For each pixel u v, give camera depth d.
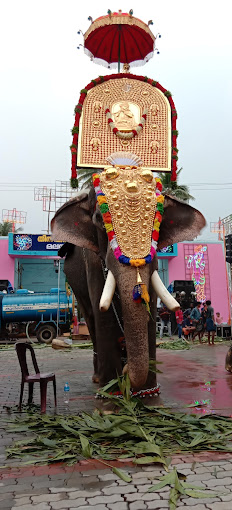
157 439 3.54
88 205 4.89
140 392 4.63
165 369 8.09
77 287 6.66
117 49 7.23
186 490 2.63
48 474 2.96
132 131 5.72
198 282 25.00
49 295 16.83
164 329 19.67
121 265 3.95
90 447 3.29
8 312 16.28
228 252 13.80
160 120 5.90
